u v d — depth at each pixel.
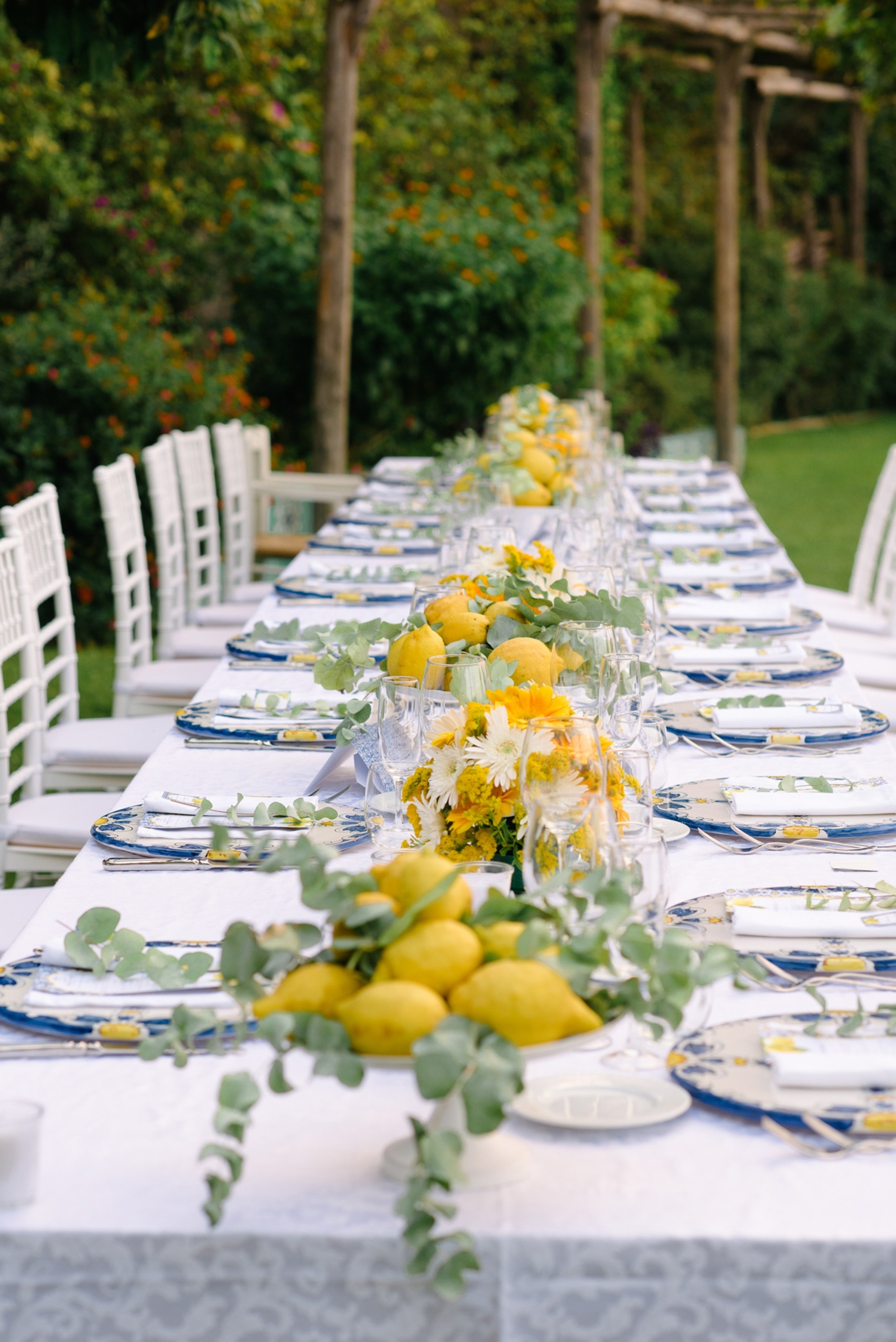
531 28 13.83
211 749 2.35
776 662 2.80
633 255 15.60
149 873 1.83
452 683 1.76
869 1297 1.07
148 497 7.21
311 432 9.59
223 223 9.79
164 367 7.29
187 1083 1.33
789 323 18.69
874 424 20.88
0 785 2.96
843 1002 1.41
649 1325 1.08
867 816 1.98
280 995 1.12
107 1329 1.10
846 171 22.16
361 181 11.16
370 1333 1.09
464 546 2.90
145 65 4.75
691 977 1.15
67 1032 1.39
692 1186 1.14
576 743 1.50
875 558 5.17
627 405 13.70
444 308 9.02
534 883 1.30
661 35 13.04
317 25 10.78
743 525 4.72
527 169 12.72
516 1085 1.00
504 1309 1.08
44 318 7.36
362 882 1.14
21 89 8.64
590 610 2.12
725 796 2.07
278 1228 1.09
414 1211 1.01
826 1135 1.17
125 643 4.07
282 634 2.95
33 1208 1.12
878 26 8.05
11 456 7.00
